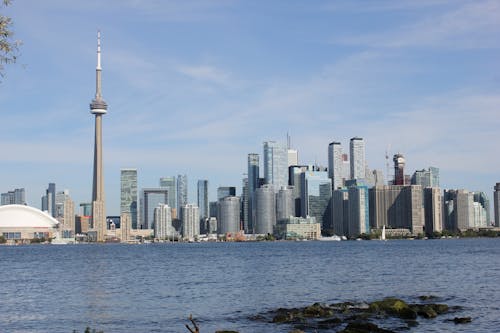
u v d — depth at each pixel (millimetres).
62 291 118375
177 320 79375
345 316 77188
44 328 75562
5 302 101250
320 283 125500
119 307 93000
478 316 76688
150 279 144875
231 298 101875
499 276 136125
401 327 69375
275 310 83625
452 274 144250
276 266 191500
